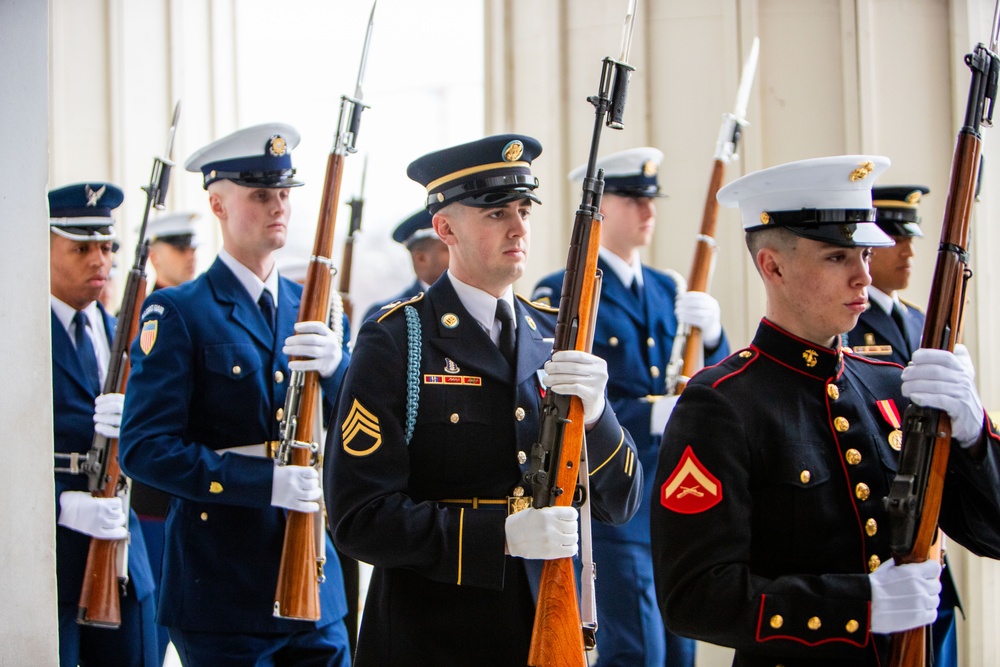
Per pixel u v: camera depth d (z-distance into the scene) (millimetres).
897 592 2738
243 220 4488
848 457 2936
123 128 8477
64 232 4891
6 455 3271
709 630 2785
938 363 2881
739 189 3076
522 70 7012
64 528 4680
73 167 8391
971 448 2922
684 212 6609
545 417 3109
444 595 3250
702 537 2822
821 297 2973
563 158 6891
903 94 6160
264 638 4258
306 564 4137
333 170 4402
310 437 4273
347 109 4395
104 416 4715
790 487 2887
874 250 4840
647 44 6660
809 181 2969
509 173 3379
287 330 4574
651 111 6664
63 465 4758
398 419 3287
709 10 6551
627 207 5703
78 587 4660
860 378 3133
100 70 8477
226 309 4457
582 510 3148
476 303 3443
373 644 3316
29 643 3271
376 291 9477
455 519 3133
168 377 4285
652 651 5027
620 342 5582
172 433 4230
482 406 3340
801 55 6344
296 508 4125
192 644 4270
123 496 4695
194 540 4301
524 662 3225
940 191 6098
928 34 6125
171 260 7008
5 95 3283
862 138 6199
